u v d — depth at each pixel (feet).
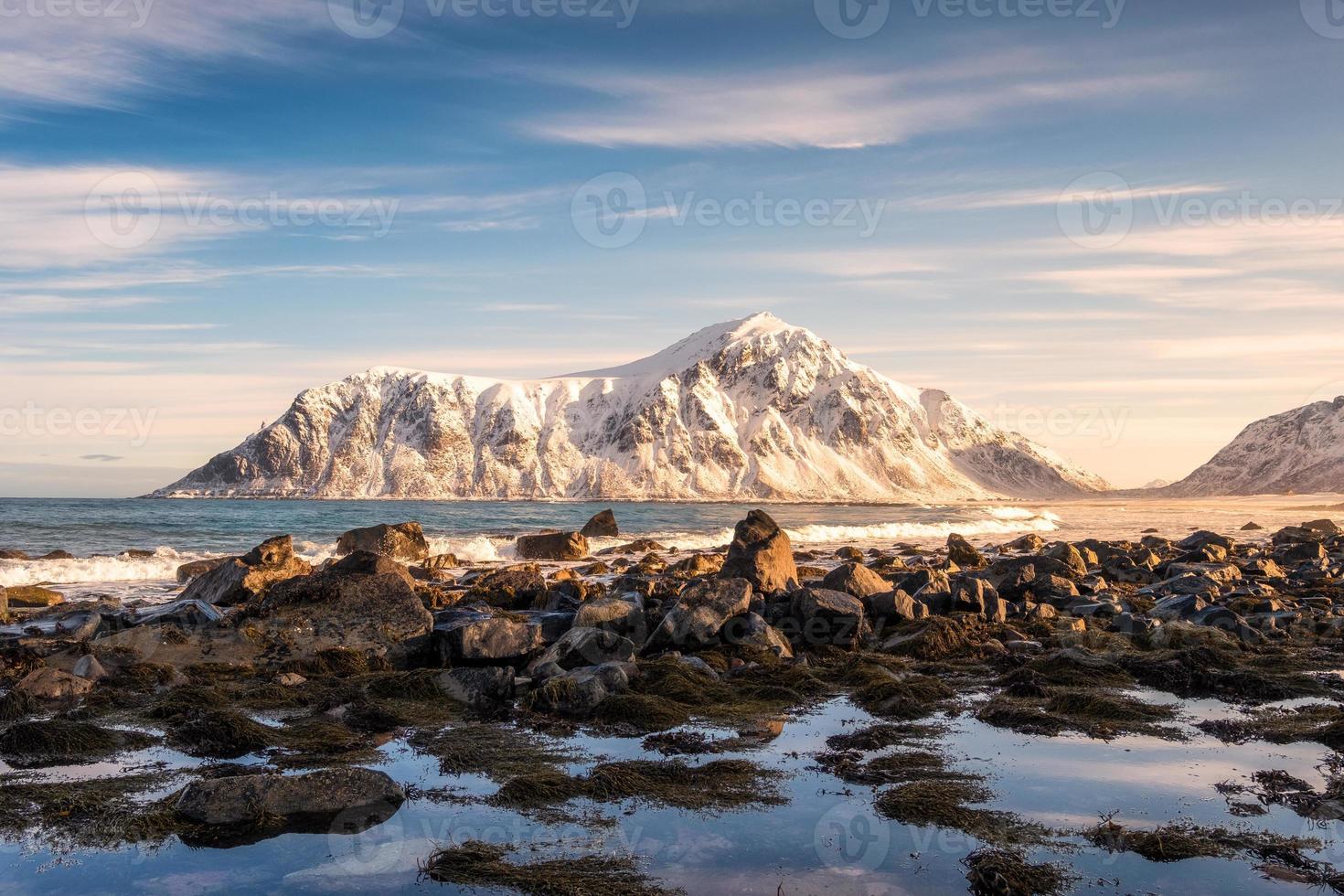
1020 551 142.20
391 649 53.11
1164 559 127.03
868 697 44.96
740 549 71.20
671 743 37.58
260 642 53.42
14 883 24.57
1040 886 24.47
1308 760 35.73
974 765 34.81
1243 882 24.94
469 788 32.35
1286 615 68.85
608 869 25.63
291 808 29.37
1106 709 41.88
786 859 26.45
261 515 296.51
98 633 57.52
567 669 48.44
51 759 34.99
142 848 27.02
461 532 212.84
